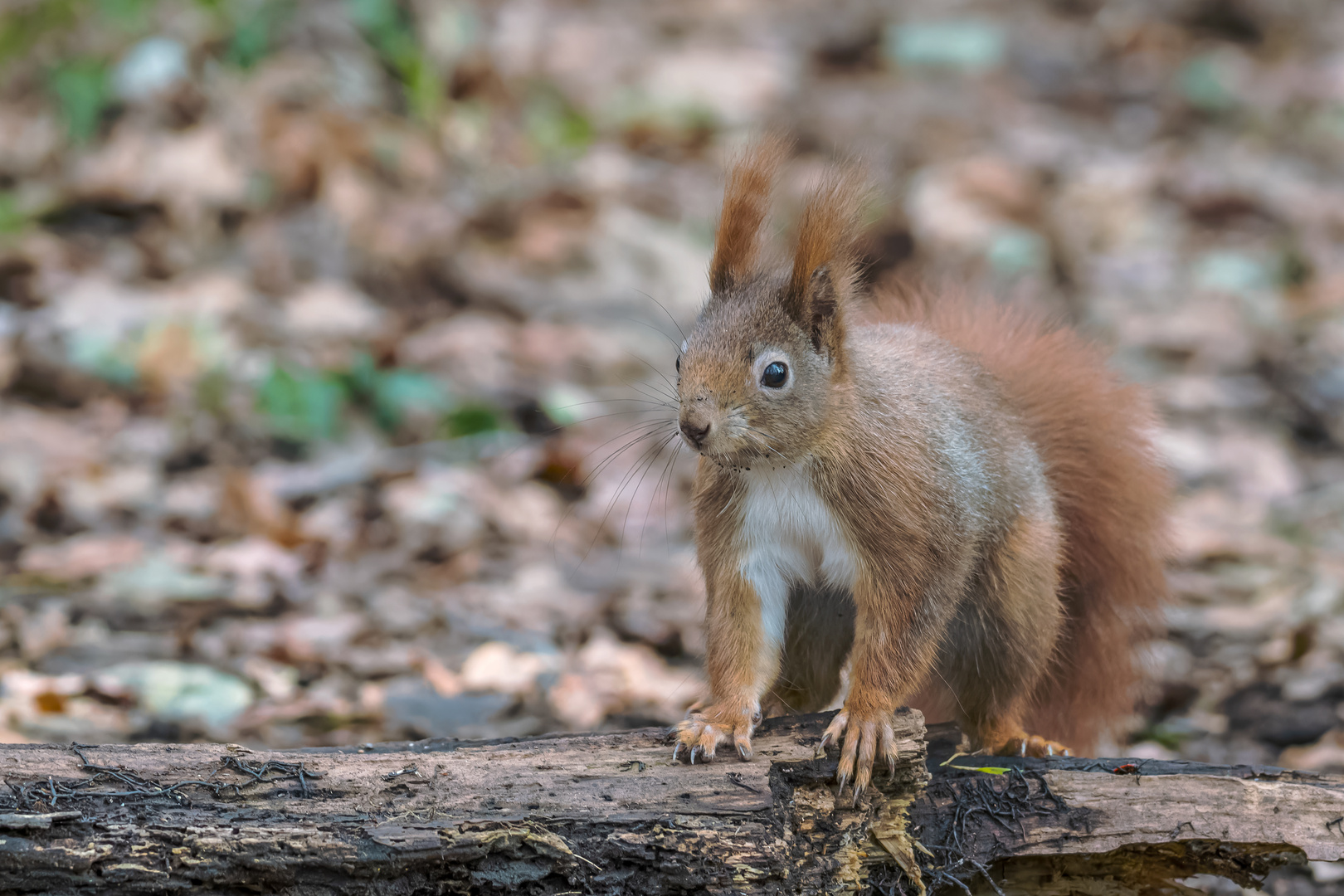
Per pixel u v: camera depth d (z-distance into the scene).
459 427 12.59
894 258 15.92
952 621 6.57
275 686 8.37
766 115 20.02
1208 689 8.96
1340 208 17.86
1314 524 11.64
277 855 4.73
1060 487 7.20
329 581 10.13
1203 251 17.19
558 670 8.88
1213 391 13.91
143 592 9.45
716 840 5.12
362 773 5.18
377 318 13.96
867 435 5.95
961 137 19.66
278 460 12.05
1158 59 22.84
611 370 13.96
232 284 13.71
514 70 19.98
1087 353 7.61
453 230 15.48
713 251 6.59
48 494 10.62
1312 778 5.65
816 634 6.55
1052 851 5.51
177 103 15.72
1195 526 11.42
